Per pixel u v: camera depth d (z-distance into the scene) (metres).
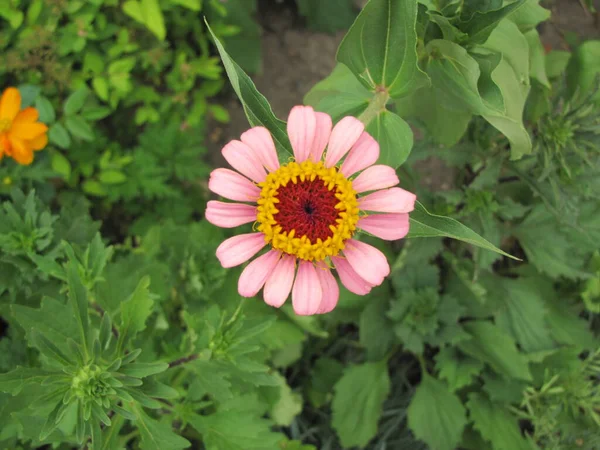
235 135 0.39
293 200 0.15
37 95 0.30
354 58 0.17
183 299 0.29
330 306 0.16
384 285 0.32
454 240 0.32
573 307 0.32
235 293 0.29
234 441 0.22
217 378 0.21
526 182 0.27
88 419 0.18
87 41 0.33
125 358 0.18
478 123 0.27
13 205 0.25
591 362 0.30
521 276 0.33
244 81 0.15
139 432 0.22
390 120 0.18
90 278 0.22
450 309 0.30
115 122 0.36
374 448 0.31
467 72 0.18
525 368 0.29
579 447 0.28
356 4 0.40
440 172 0.36
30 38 0.31
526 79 0.20
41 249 0.24
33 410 0.19
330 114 0.19
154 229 0.30
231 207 0.16
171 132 0.34
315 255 0.15
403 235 0.15
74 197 0.34
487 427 0.29
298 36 0.40
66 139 0.31
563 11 0.35
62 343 0.19
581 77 0.27
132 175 0.33
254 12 0.41
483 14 0.17
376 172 0.16
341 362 0.34
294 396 0.30
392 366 0.34
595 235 0.29
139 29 0.34
